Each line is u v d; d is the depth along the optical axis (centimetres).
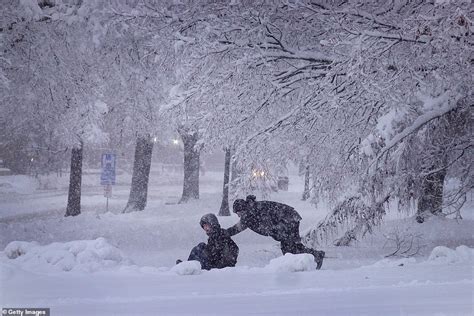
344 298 600
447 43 1403
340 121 1762
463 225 2406
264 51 1744
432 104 1688
